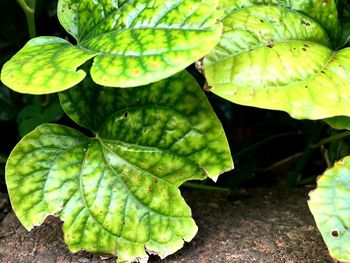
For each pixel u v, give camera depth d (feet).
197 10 0.79
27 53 0.88
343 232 0.82
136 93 0.90
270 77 0.87
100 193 0.91
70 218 0.91
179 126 0.89
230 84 0.86
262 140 1.44
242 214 1.08
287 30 0.95
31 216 0.90
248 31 0.92
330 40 1.02
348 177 0.87
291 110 0.83
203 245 0.97
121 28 0.85
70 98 0.94
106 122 0.95
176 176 0.91
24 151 0.91
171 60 0.75
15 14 1.31
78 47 0.88
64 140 0.94
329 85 0.88
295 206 1.11
